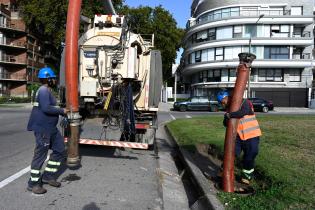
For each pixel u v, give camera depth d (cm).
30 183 631
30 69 6334
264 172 697
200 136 1297
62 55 1019
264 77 5112
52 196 615
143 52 1055
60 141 656
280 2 5238
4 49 5928
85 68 1001
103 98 970
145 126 1009
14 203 573
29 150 1044
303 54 5094
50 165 662
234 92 620
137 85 1047
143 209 572
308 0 5203
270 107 3750
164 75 5412
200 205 604
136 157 1006
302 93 5016
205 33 5528
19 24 5972
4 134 1410
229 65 5144
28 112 2862
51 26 4034
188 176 835
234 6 5303
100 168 842
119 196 633
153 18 4712
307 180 642
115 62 983
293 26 5097
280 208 513
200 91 5625
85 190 659
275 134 1297
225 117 641
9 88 6091
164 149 1198
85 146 1091
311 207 517
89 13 3425
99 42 1012
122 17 1046
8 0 6028
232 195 597
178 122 1945
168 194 698
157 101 1052
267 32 5109
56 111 620
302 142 1089
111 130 942
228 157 626
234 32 5212
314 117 2306
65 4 3912
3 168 806
